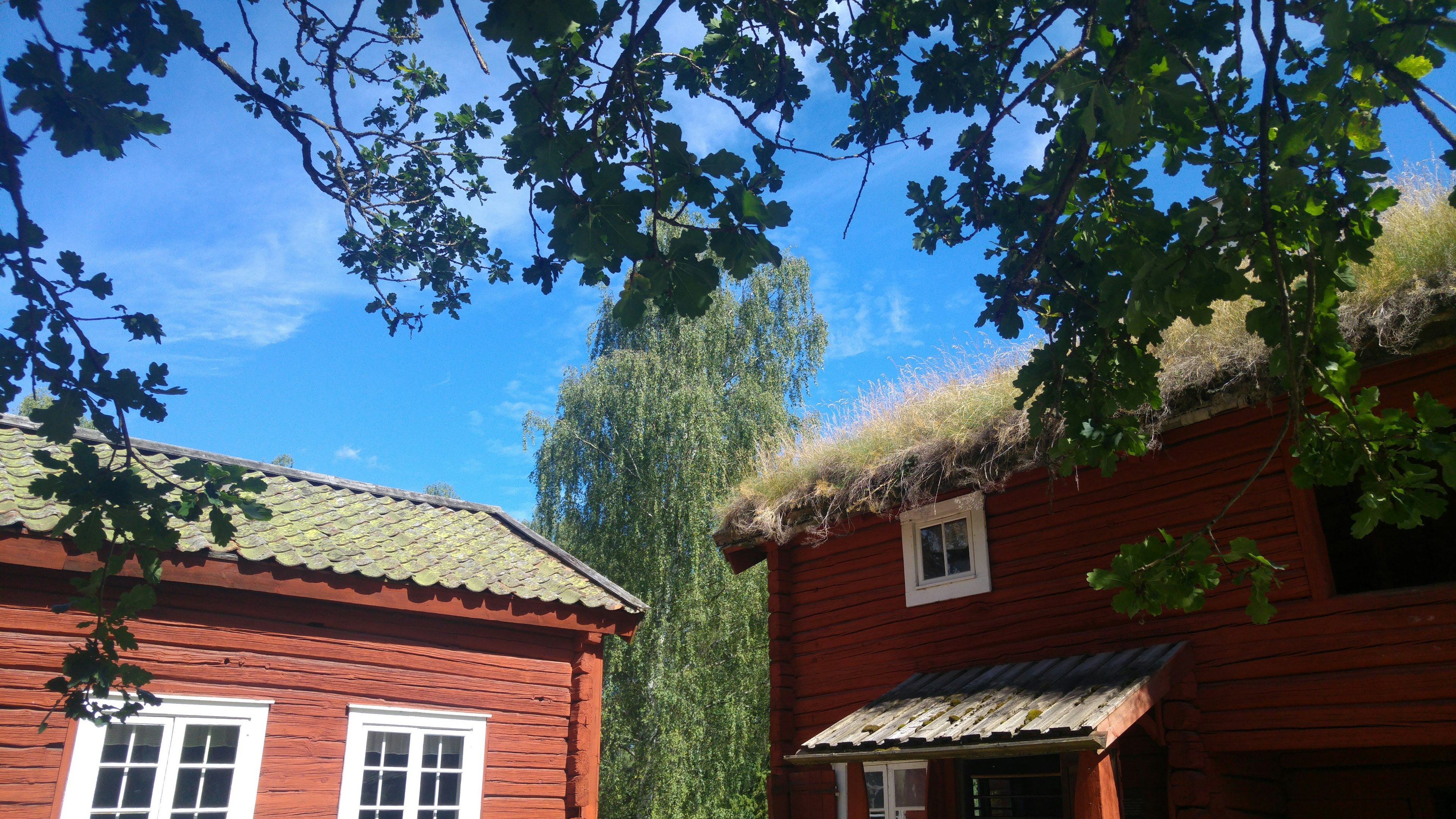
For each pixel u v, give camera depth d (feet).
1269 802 19.66
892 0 10.01
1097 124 7.75
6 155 8.27
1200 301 7.88
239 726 22.58
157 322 9.04
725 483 58.39
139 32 9.11
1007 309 9.88
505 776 26.25
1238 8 7.07
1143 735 20.42
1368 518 8.83
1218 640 19.21
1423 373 17.31
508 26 6.75
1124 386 9.59
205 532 23.02
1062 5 8.73
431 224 14.80
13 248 8.52
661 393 60.75
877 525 26.63
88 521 8.87
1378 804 18.99
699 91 10.76
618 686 57.16
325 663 24.14
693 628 56.03
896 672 24.67
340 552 25.18
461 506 33.47
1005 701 19.45
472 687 26.40
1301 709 17.63
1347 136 7.82
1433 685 16.19
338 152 12.31
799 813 25.50
